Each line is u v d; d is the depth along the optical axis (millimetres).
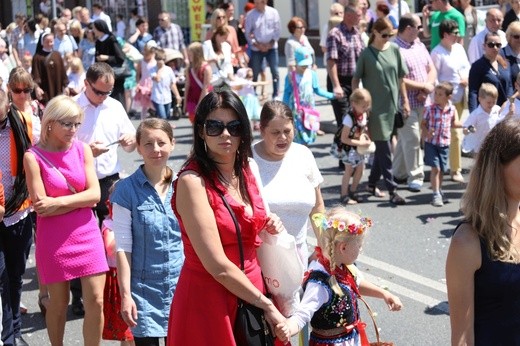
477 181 4535
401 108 13078
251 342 5137
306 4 30328
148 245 6770
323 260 5945
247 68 20219
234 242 5152
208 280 5145
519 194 4512
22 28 26266
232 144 5176
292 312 5441
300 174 6695
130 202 6801
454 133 13742
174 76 21281
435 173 12656
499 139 4480
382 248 10867
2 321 7602
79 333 8617
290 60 16328
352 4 15242
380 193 13305
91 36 21859
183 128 19969
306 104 15156
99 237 7457
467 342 4535
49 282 7375
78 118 7398
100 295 7371
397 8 20938
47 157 7371
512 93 13312
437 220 12000
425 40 22656
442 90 12508
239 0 31531
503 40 14930
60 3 34969
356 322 6051
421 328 8398
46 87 16672
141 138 6852
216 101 5148
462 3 18219
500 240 4480
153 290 6770
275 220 5324
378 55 12875
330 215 5941
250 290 5105
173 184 5258
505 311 4539
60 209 7297
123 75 19469
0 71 15562
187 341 5180
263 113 6656
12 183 7867
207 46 17234
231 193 5227
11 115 7859
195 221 5059
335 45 15312
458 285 4539
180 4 33938
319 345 5996
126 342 7508
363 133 12766
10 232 7906
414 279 9742
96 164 8953
